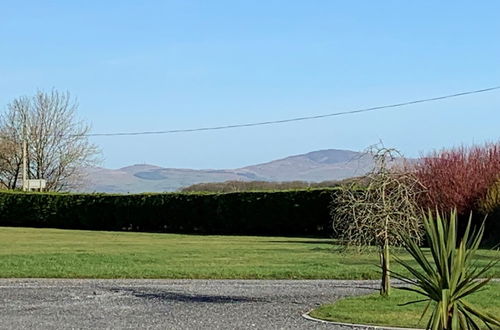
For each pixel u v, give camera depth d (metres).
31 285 16.62
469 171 31.00
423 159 31.33
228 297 14.55
